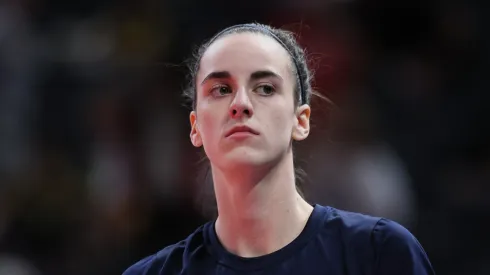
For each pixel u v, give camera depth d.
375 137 18.88
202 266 7.82
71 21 21.64
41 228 18.64
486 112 19.73
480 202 18.73
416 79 20.05
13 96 19.97
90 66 20.69
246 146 7.27
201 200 15.45
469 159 19.42
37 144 19.91
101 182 18.78
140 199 18.25
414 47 20.61
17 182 19.06
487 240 18.34
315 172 16.33
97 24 21.41
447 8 20.72
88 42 21.25
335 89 19.30
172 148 18.61
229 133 7.32
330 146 16.66
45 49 21.08
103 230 18.34
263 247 7.65
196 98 8.12
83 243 18.42
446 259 18.28
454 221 18.64
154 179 18.34
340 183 16.42
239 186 7.51
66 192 18.98
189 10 20.41
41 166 19.38
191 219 17.73
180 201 17.91
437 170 19.30
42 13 21.72
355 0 20.62
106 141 19.38
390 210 17.12
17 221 18.72
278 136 7.43
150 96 19.38
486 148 19.47
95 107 19.97
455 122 19.66
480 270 18.08
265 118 7.37
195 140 8.28
